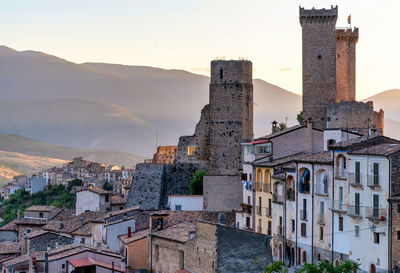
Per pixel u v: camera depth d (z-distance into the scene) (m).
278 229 135.75
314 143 145.75
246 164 151.75
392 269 105.06
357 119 185.12
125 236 157.62
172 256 125.69
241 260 108.38
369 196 110.00
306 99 192.75
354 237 113.00
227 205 155.25
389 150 108.06
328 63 191.50
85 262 135.25
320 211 122.44
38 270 140.00
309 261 124.88
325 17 191.25
